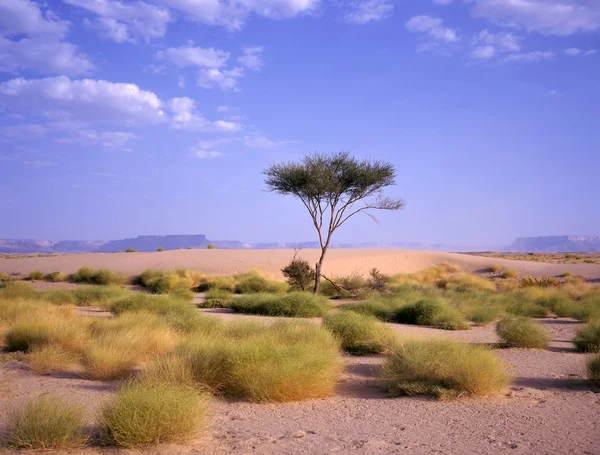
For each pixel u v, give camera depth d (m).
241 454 5.71
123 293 27.25
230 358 8.73
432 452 5.79
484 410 7.70
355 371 10.78
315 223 30.98
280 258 51.81
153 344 11.77
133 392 6.39
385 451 5.83
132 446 5.89
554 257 101.88
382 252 56.78
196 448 5.92
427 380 8.96
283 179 29.75
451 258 55.12
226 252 56.44
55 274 44.38
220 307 25.77
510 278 45.84
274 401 8.21
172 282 37.44
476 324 19.89
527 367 11.26
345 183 30.02
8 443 5.95
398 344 10.86
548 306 25.44
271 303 22.34
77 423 6.19
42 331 12.55
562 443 6.09
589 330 13.93
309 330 12.29
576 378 10.09
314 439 6.29
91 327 14.26
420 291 31.92
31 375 10.00
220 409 7.73
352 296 32.06
